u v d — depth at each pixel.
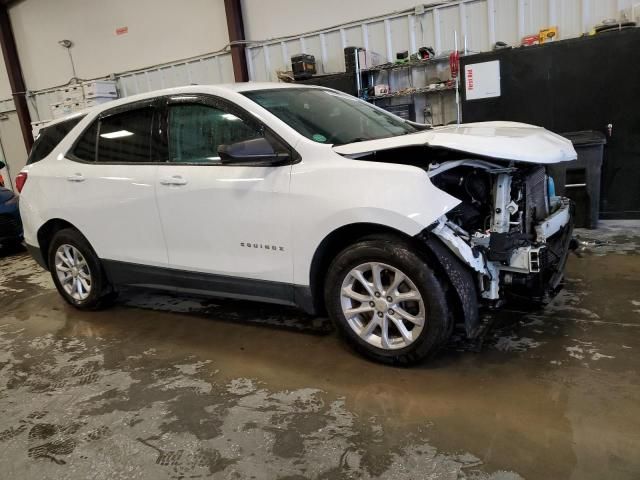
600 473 1.83
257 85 3.27
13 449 2.31
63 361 3.20
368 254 2.58
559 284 2.99
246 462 2.07
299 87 3.47
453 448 2.03
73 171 3.73
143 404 2.58
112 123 3.61
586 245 4.46
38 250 4.14
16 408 2.67
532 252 2.50
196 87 3.22
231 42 8.06
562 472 1.85
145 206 3.33
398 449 2.06
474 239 2.52
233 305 3.89
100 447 2.26
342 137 2.96
